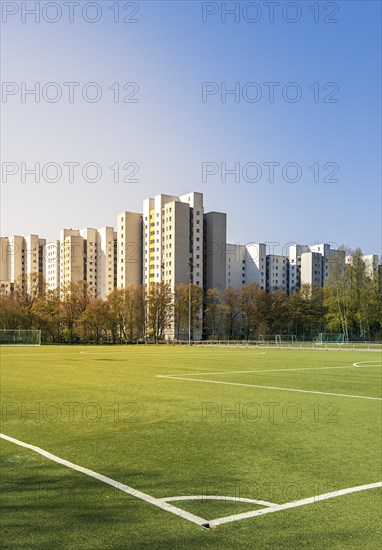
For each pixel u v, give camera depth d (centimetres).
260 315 9369
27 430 891
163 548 414
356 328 8544
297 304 9575
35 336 6975
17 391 1477
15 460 685
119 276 11531
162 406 1188
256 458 705
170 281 10406
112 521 470
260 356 3850
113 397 1346
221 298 9869
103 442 798
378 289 8394
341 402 1275
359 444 793
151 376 1989
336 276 8338
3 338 6819
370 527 461
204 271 11044
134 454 722
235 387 1603
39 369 2358
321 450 753
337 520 478
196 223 10750
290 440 821
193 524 465
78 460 687
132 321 8569
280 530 453
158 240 10888
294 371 2309
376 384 1727
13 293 8594
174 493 552
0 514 486
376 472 638
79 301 8512
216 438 835
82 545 418
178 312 9019
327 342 7150
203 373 2147
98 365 2655
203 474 625
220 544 423
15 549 410
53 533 442
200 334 9762
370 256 9644
